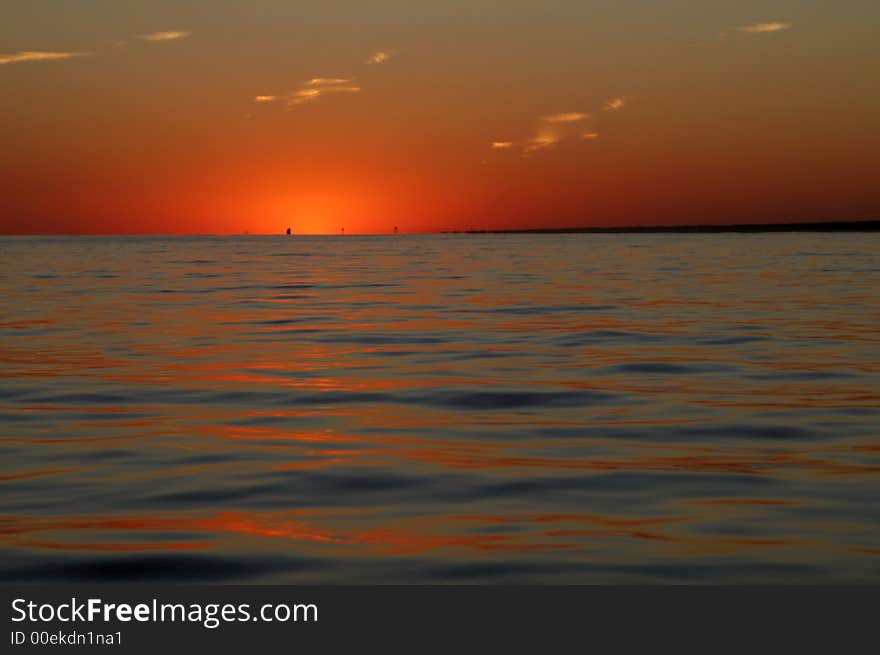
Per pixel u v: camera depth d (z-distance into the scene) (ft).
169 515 32.99
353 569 28.04
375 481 37.09
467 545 29.81
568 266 244.83
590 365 67.97
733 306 117.80
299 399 55.21
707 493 35.17
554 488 35.96
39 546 29.94
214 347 79.71
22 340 85.87
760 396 55.42
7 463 40.14
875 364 67.97
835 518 32.04
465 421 48.75
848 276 186.29
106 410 52.16
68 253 427.74
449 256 353.51
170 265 280.10
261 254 415.03
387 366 67.97
